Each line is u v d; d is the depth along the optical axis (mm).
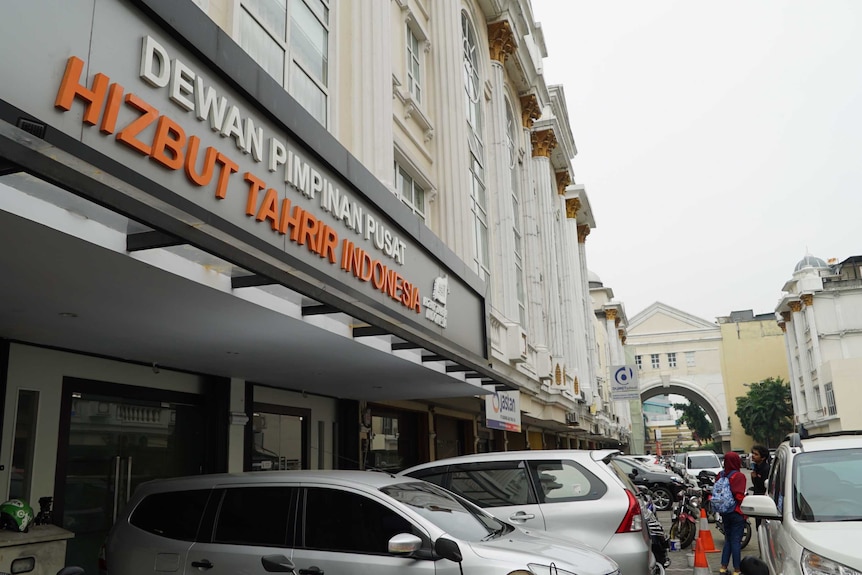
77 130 3955
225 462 9391
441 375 9734
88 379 7652
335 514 5312
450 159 14633
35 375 7043
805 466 5902
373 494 5305
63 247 4070
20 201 3609
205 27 5059
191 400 9234
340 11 10453
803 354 57531
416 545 4781
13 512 5770
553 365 22719
